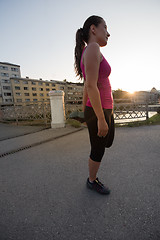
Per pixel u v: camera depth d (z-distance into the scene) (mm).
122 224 849
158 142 2486
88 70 853
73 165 1745
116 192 1164
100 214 939
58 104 4250
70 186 1297
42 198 1141
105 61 993
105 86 1021
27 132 3824
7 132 3963
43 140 2938
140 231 794
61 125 4301
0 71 52594
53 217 937
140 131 3445
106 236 775
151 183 1266
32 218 936
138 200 1052
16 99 52469
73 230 828
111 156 1941
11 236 805
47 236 796
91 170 1159
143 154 1962
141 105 5016
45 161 1911
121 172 1495
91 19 1019
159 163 1663
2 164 1869
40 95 58781
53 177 1479
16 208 1036
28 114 5316
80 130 3885
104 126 912
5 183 1399
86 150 2270
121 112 4906
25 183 1385
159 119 5059
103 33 1037
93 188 1208
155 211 935
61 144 2650
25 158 2047
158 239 739
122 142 2578
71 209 1001
